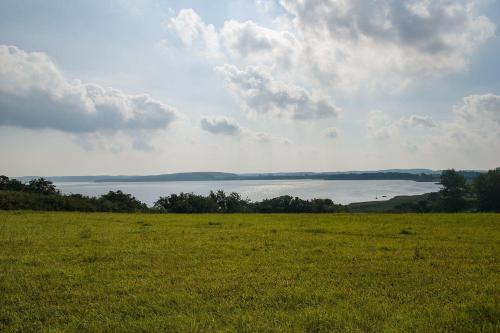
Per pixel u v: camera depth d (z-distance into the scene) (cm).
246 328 878
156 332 873
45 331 880
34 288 1195
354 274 1381
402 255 1716
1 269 1433
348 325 892
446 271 1409
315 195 19062
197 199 8244
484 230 2605
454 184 10450
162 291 1174
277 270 1442
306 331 870
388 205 12725
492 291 1155
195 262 1571
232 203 9838
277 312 983
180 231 2622
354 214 4331
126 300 1091
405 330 860
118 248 1892
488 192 9738
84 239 2195
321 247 1939
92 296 1129
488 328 854
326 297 1109
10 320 950
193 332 865
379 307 1010
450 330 862
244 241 2145
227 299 1098
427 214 4084
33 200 5891
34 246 1942
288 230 2698
